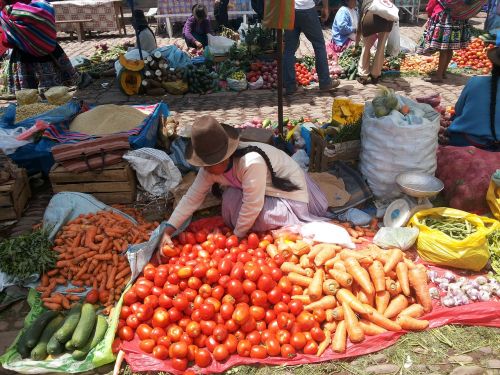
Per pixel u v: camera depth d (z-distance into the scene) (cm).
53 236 381
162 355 287
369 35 812
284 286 319
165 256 355
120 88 832
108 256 354
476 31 1077
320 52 771
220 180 361
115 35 1412
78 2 1327
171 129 539
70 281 352
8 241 365
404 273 323
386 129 407
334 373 281
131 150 458
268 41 885
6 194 429
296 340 290
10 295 344
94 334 301
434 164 426
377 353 293
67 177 441
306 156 505
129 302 317
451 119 560
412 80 872
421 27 1393
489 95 452
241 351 290
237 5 1319
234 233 376
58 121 510
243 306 299
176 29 1455
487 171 414
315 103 752
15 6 696
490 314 311
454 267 357
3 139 475
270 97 795
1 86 890
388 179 422
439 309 317
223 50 926
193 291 316
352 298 309
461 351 294
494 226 378
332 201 425
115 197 449
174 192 436
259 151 351
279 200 379
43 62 755
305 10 731
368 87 834
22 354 291
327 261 329
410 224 385
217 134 312
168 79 820
